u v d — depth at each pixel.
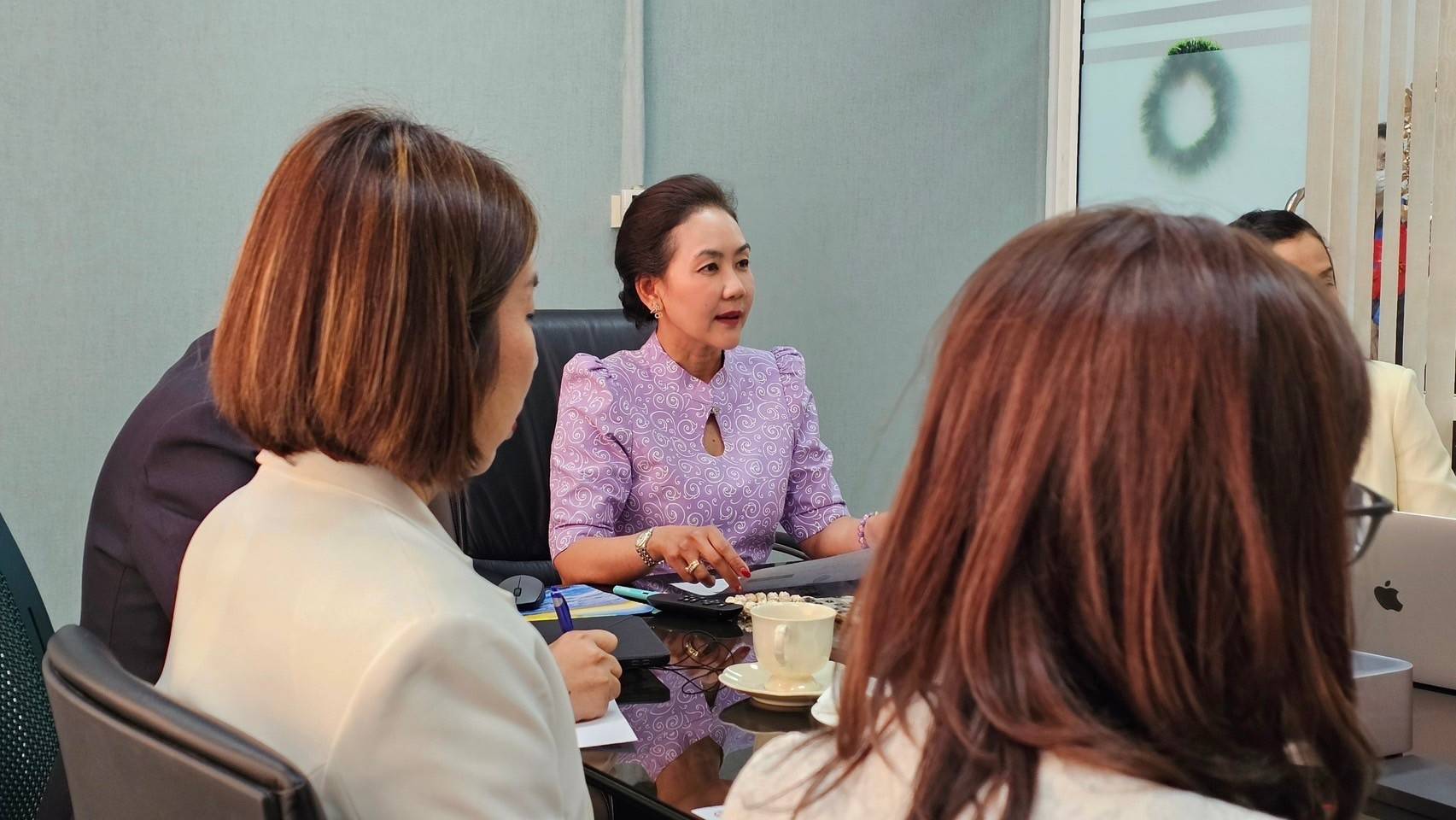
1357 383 0.50
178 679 0.86
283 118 3.11
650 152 3.63
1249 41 3.77
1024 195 4.39
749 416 2.33
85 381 2.92
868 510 4.17
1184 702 0.47
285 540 0.83
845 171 3.98
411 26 3.24
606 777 1.11
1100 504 0.48
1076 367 0.49
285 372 0.81
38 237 2.84
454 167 0.86
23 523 2.86
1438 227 3.07
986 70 4.23
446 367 0.83
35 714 1.25
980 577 0.50
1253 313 0.48
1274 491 0.47
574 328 2.61
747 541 2.26
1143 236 0.52
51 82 2.82
